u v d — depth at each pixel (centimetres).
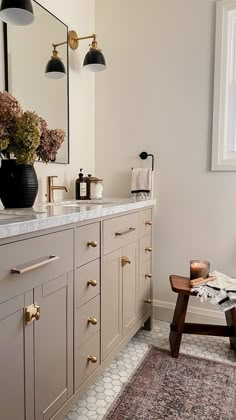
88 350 137
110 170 240
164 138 221
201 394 149
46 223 104
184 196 219
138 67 225
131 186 224
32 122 126
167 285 228
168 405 141
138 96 227
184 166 217
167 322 228
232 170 203
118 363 175
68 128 210
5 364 91
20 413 98
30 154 128
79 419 133
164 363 175
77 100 220
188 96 212
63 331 118
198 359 179
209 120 207
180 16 210
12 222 93
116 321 164
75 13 213
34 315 100
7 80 159
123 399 146
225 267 211
